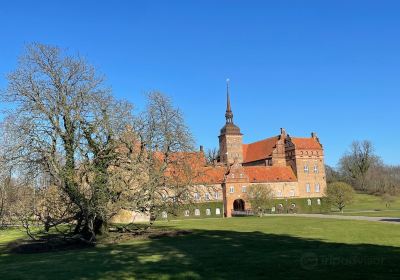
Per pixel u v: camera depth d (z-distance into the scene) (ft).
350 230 112.68
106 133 108.88
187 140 124.77
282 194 372.58
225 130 431.43
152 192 116.98
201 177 139.85
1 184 103.50
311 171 386.93
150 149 119.65
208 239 102.99
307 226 133.49
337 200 284.61
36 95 104.01
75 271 60.95
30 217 106.52
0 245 112.57
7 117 100.63
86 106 107.55
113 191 108.27
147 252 80.48
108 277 54.39
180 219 256.32
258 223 163.02
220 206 340.80
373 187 467.52
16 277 58.34
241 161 428.56
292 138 391.86
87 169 104.63
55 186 103.19
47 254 90.58
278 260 61.67
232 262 61.77
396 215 200.03
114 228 132.36
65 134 103.71
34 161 100.27
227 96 442.09
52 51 106.93
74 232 112.68
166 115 122.83
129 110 115.14
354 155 488.02
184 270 56.49
